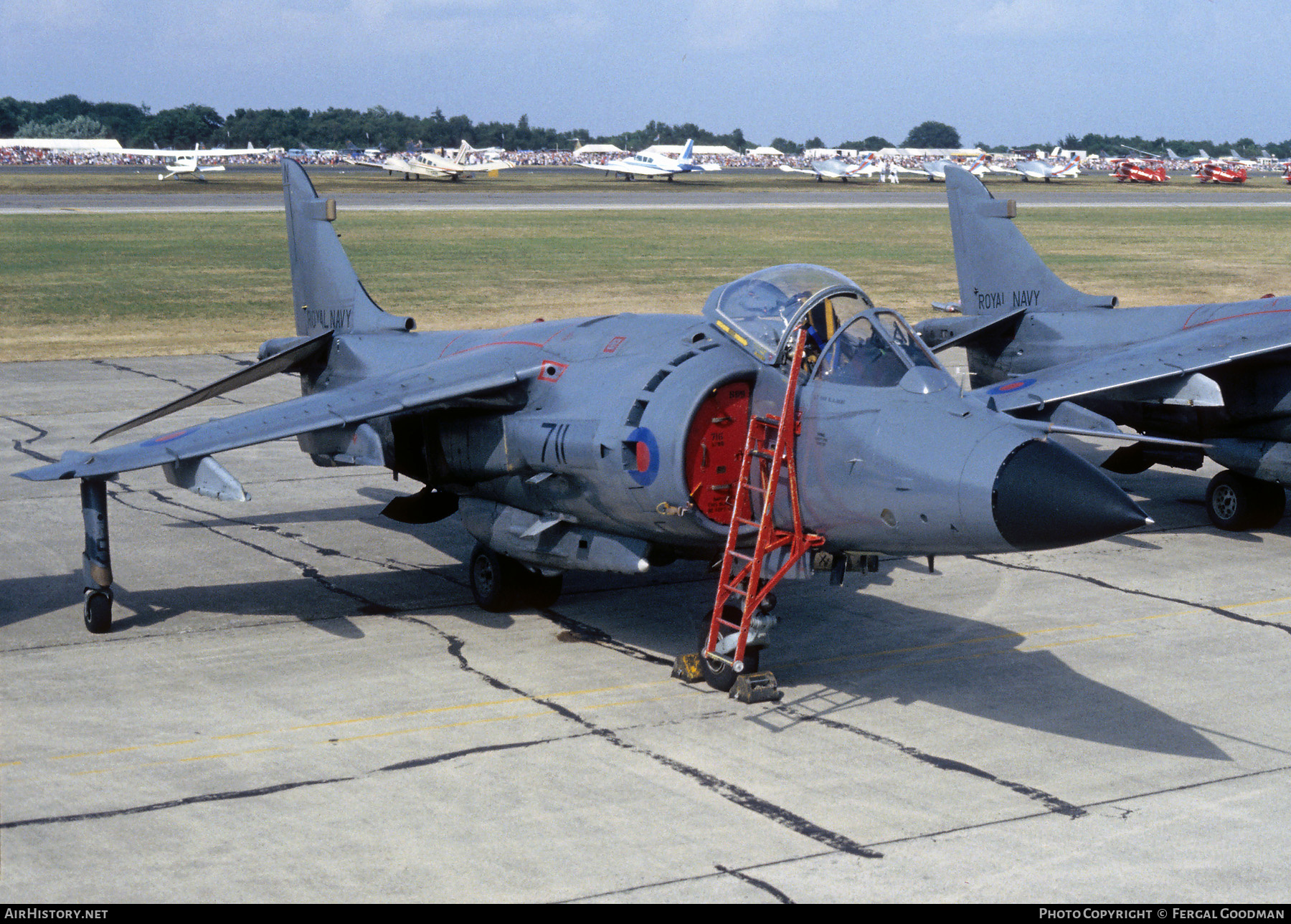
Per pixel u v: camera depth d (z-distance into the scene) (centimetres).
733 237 6569
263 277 4744
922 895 677
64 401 2439
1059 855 728
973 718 964
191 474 1121
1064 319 1839
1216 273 4919
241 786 819
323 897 669
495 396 1163
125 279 4603
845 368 995
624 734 922
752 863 714
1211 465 2059
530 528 1165
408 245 5912
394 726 933
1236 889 688
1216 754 891
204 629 1177
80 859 712
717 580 1390
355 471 1962
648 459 1012
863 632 1195
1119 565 1451
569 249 5784
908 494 911
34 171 16425
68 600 1266
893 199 10656
